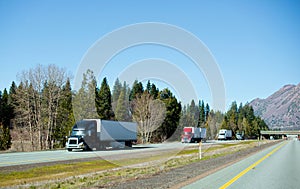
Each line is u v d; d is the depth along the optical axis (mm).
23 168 18031
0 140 48938
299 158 28078
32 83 51406
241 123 146125
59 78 52094
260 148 48906
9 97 78000
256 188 11492
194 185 11898
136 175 15461
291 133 158125
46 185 12727
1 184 13188
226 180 13430
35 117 52000
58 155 28453
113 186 11844
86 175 16156
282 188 11570
